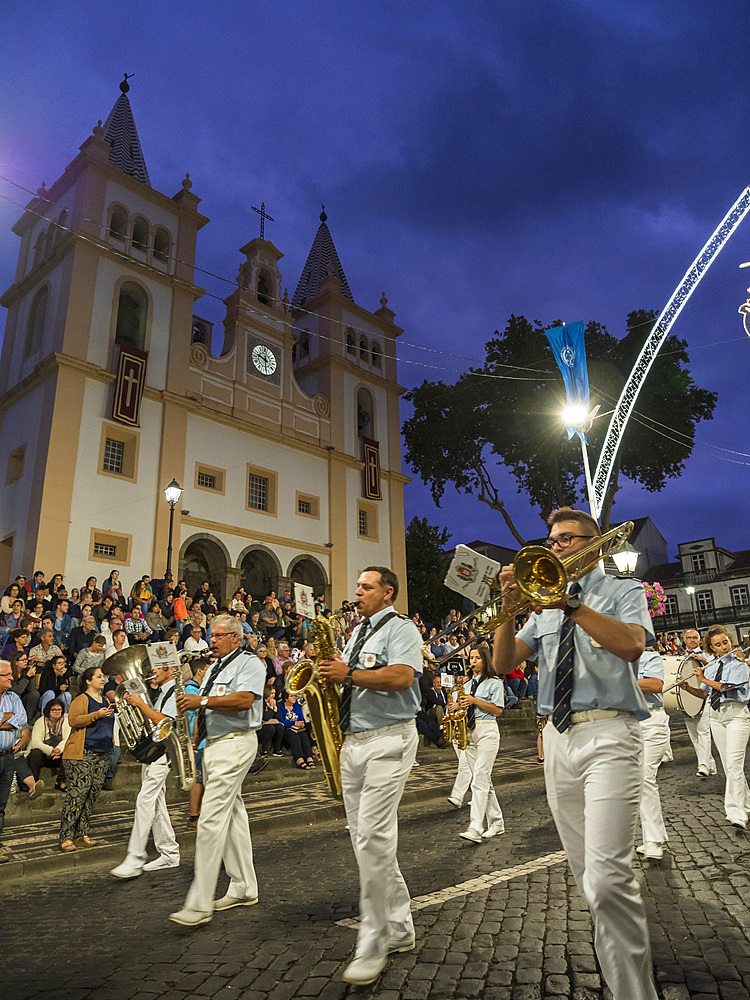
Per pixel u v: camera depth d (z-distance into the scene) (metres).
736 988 3.18
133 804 9.95
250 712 4.86
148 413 23.75
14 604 13.77
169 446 23.91
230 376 26.98
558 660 3.01
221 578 24.72
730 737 7.07
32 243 25.97
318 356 31.64
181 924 4.50
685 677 10.18
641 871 5.35
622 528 3.01
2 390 24.42
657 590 19.20
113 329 23.31
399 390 34.47
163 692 6.58
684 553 51.19
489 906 4.52
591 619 2.67
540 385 30.70
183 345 25.27
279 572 26.62
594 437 30.45
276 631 19.47
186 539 23.80
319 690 4.02
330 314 32.25
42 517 20.41
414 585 37.84
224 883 5.65
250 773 11.44
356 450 31.45
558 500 31.22
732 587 48.75
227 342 27.86
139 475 23.00
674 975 3.36
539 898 4.63
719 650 7.45
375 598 4.11
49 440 21.02
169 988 3.46
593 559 3.04
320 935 4.13
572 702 2.92
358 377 32.62
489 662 7.27
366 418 32.84
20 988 3.55
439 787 10.73
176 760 5.61
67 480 21.14
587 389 26.41
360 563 30.00
